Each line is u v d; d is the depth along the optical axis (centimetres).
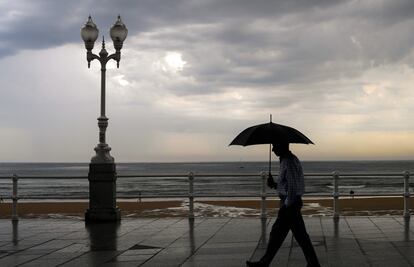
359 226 1277
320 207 2222
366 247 987
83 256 955
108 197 1432
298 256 914
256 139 754
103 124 1443
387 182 7069
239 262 871
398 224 1309
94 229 1300
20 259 935
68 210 2136
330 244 1022
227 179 8488
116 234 1216
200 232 1223
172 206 2362
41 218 1622
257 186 5756
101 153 1439
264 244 1048
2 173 15138
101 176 1429
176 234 1198
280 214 763
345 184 6106
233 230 1247
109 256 950
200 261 886
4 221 1487
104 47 1467
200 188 5356
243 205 2389
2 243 1113
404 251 941
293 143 768
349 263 842
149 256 940
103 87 1457
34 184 7925
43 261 913
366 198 2875
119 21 1471
